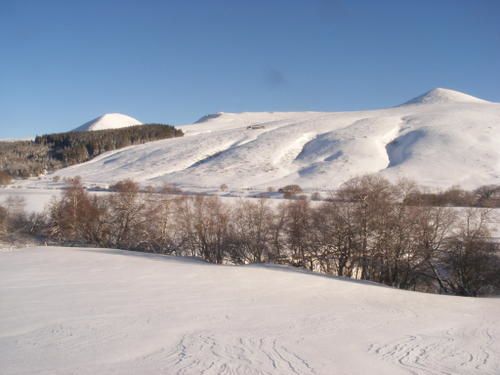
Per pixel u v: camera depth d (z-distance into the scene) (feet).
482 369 42.14
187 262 131.44
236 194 316.19
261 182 395.34
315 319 65.31
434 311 78.79
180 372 38.52
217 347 47.24
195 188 374.22
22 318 59.11
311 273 126.31
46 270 103.04
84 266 110.52
